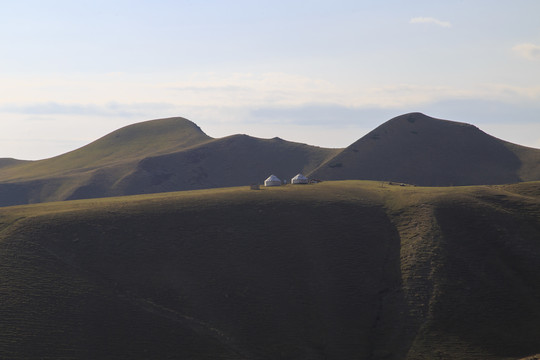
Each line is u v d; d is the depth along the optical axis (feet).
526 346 272.92
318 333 283.79
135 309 291.99
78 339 262.67
